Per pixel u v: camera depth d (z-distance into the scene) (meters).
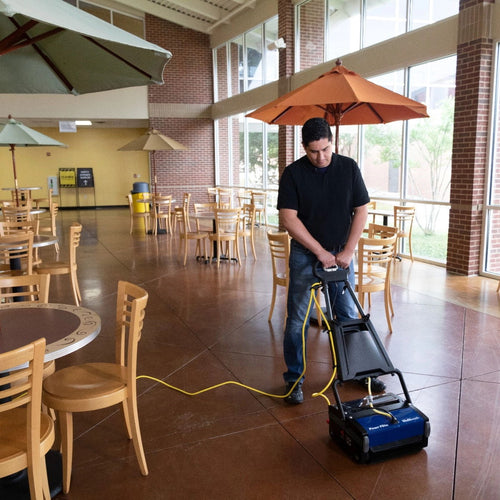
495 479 2.36
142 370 3.70
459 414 2.96
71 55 2.86
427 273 6.84
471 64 6.38
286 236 4.53
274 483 2.35
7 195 17.84
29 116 14.16
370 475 2.40
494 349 3.98
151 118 15.12
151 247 9.54
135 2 13.79
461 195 6.68
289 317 3.13
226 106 14.47
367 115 5.10
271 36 12.09
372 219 8.76
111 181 18.86
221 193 13.78
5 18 2.72
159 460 2.55
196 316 5.04
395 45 7.87
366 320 2.69
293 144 11.22
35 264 5.86
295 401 3.13
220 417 2.99
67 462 2.28
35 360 1.77
